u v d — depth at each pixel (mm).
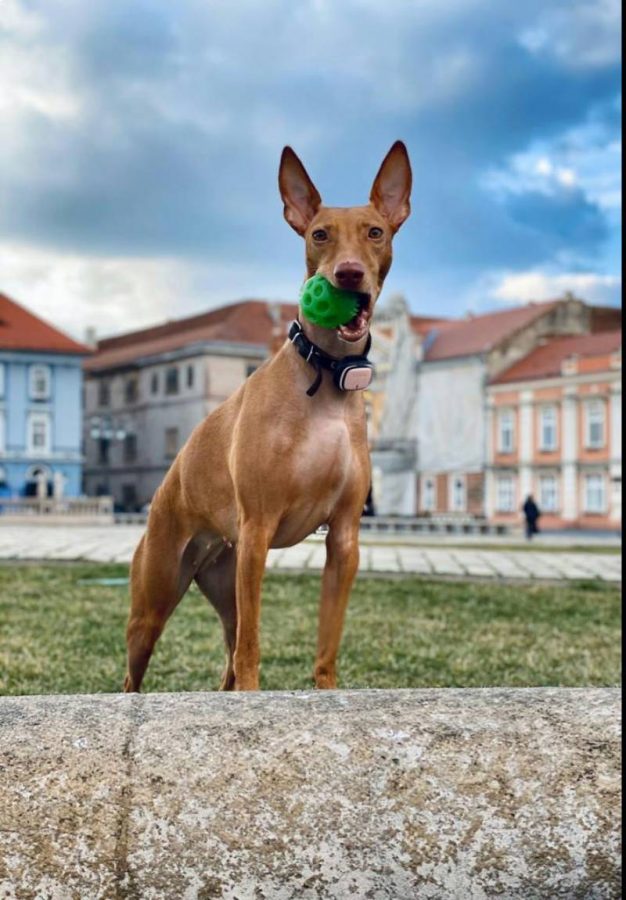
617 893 2176
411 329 56844
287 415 3557
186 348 62438
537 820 2199
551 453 49500
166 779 2201
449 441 54500
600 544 28219
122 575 13227
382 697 2434
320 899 2154
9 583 12031
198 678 6309
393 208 3754
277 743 2260
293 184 3797
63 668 6539
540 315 53406
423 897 2164
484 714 2352
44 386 58062
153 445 66812
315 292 3469
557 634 8359
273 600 10438
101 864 2135
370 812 2197
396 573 13859
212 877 2148
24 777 2174
